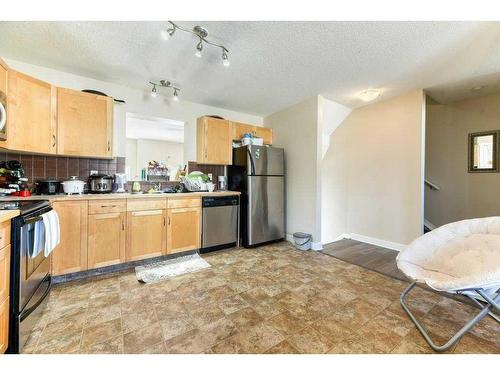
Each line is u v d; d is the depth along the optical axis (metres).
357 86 2.82
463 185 3.30
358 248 3.23
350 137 3.76
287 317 1.57
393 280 2.18
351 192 3.76
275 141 3.90
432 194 3.58
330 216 3.97
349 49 2.01
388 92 3.02
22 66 2.26
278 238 3.47
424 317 1.58
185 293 1.89
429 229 3.56
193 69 2.40
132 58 2.19
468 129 3.25
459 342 1.33
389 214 3.27
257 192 3.24
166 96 3.16
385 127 3.31
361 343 1.32
